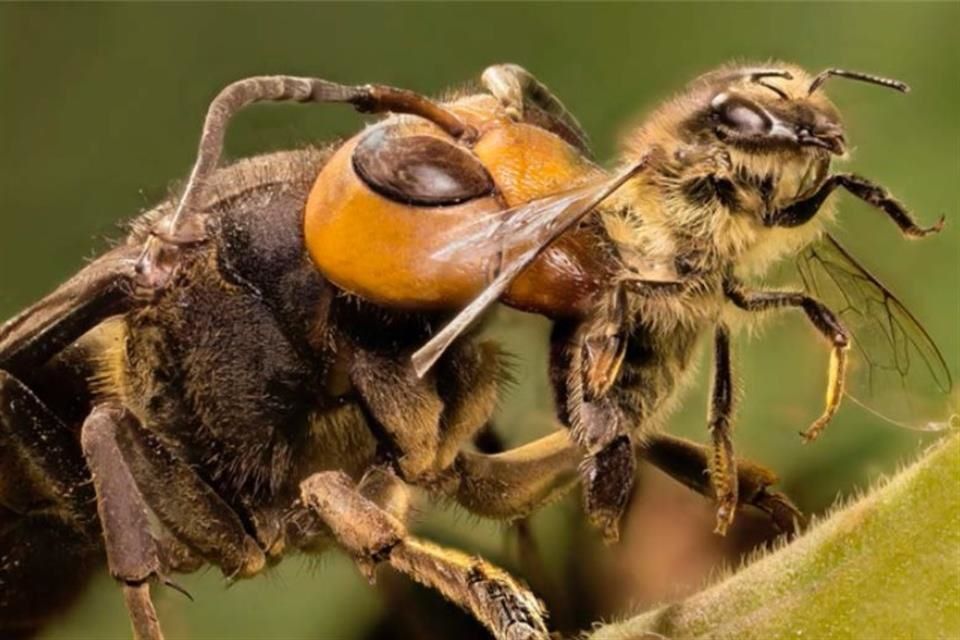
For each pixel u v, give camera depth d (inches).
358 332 4.6
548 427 4.7
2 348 4.7
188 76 5.6
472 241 4.4
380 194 4.4
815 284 4.6
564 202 4.3
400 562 4.4
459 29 5.6
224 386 4.7
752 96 4.3
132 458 4.6
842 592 4.1
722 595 4.1
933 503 4.1
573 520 5.0
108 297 4.7
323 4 5.7
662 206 4.3
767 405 5.0
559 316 4.4
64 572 4.8
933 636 4.1
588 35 5.6
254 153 5.2
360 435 4.7
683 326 4.3
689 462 4.7
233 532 4.7
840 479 5.0
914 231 4.3
